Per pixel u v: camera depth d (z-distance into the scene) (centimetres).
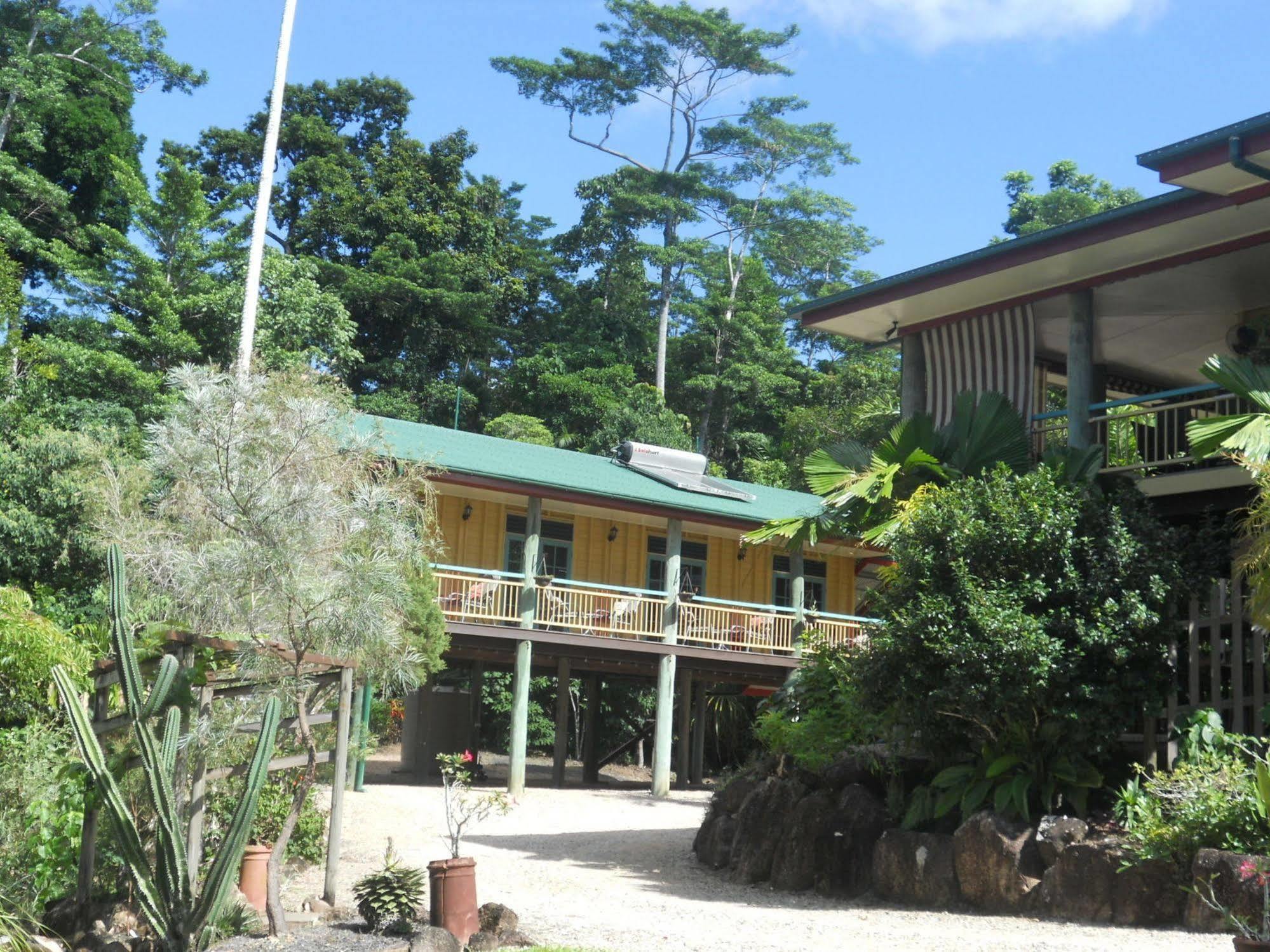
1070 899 1016
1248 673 1260
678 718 2794
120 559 823
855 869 1210
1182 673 1249
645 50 5672
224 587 1042
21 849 1044
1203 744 1116
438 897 895
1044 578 1146
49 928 890
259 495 1098
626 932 951
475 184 5291
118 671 843
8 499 1911
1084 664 1119
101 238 3378
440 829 1648
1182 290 1494
